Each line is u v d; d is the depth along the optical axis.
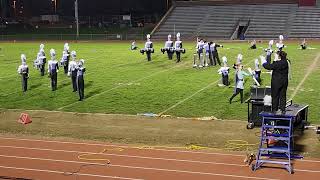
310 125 14.97
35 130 15.65
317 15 53.62
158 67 29.47
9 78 26.56
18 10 81.38
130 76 26.12
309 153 12.37
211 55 29.20
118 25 70.94
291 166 11.36
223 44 45.78
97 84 23.88
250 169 11.26
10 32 68.56
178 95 20.61
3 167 11.82
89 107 18.92
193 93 20.92
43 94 21.83
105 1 77.19
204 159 12.10
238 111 17.34
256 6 57.19
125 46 46.41
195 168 11.43
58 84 24.14
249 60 31.38
